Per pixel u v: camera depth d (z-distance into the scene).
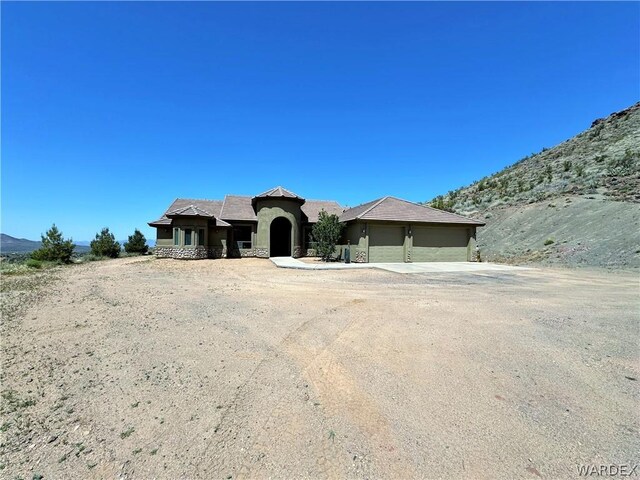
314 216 31.78
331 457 3.07
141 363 5.31
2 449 3.30
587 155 42.38
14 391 4.45
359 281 14.14
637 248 18.56
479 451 3.12
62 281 14.57
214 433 3.47
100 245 30.72
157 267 20.41
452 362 5.18
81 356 5.65
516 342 6.09
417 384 4.47
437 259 24.55
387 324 7.31
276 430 3.49
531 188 38.94
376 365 5.10
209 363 5.27
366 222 23.06
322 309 8.79
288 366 5.11
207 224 26.92
